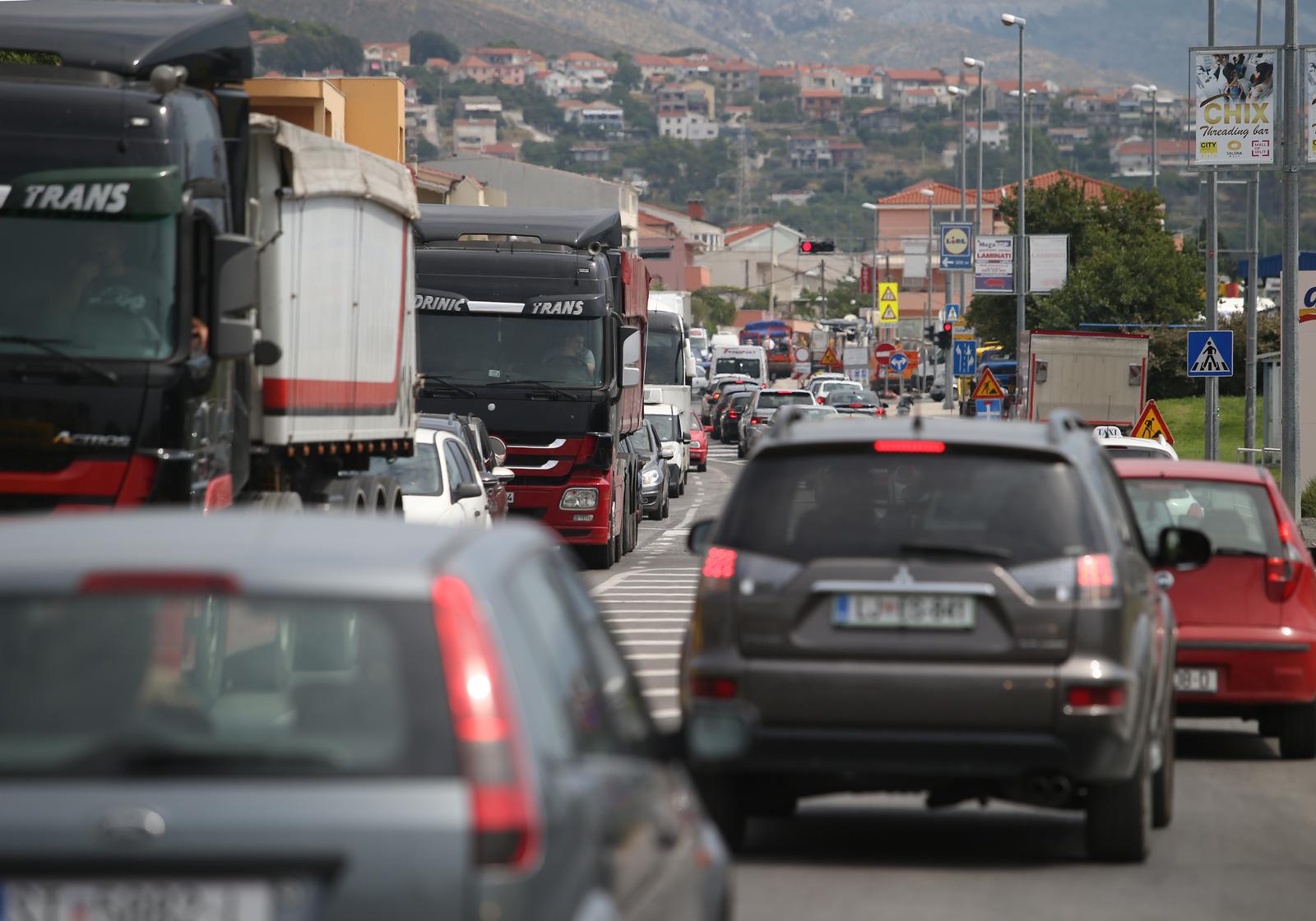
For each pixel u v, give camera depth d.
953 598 31.16
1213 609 46.41
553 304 100.38
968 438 32.12
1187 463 49.44
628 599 88.12
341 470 64.62
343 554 15.95
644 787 17.64
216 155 49.78
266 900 14.38
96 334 46.50
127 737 15.19
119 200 46.59
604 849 15.65
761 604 31.59
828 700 31.09
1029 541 31.38
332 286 60.91
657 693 56.00
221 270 47.47
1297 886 31.58
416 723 14.94
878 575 31.33
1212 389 150.88
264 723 15.68
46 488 46.38
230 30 53.38
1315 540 114.81
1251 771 45.03
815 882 31.50
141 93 47.25
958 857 33.97
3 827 14.41
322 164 59.03
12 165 46.72
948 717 30.84
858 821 37.91
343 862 14.39
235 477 53.03
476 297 100.38
